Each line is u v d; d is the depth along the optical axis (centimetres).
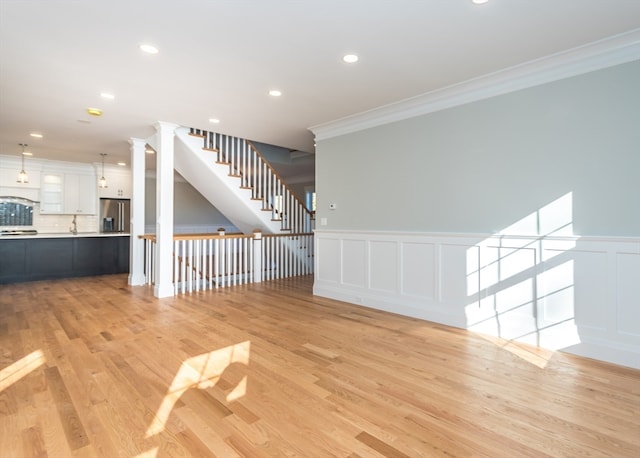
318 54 290
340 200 493
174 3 220
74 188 808
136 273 602
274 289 567
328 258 510
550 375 255
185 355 291
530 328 321
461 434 185
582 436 184
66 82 345
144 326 369
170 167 505
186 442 178
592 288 288
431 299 392
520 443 178
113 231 846
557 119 305
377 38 264
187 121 484
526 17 236
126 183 870
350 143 479
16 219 751
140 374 255
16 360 279
